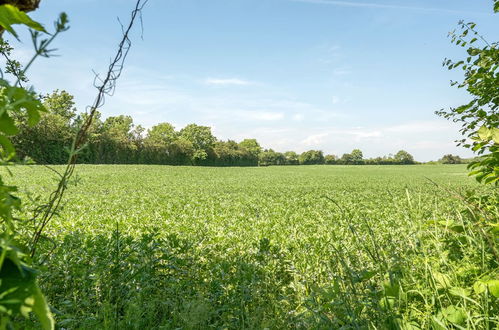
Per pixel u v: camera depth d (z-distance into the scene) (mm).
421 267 2820
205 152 101562
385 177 51625
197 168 64562
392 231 8445
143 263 4336
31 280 1030
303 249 6500
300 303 3883
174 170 53938
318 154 147375
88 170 43469
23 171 33531
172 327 3262
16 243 1536
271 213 14641
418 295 2576
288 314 3580
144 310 3521
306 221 12117
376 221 11109
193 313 3023
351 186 32844
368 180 43719
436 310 2416
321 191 27344
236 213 14672
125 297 3795
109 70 1839
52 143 50750
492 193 3854
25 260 1244
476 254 2705
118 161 72375
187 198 21047
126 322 3217
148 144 82000
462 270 2564
